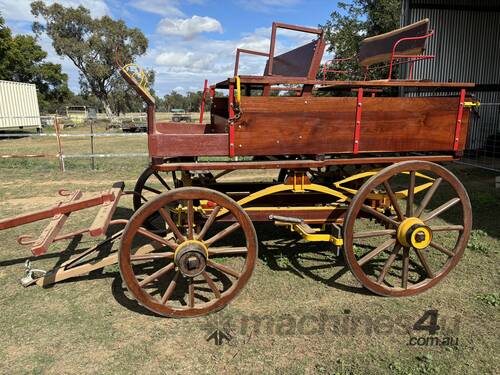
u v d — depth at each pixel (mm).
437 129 3322
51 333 2883
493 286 3502
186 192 2848
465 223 3391
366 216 3801
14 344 2764
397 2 15477
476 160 10102
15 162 10508
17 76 41344
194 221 3457
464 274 3740
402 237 3197
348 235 3117
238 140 2963
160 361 2576
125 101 56000
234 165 3047
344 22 16344
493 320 2984
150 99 2848
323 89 4250
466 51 10930
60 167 9453
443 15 10555
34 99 24188
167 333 2863
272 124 2996
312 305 3221
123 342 2771
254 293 3408
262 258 4129
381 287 3260
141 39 49000
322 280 3645
